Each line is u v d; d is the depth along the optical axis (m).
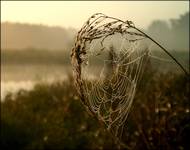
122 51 2.05
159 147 5.69
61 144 8.78
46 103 13.03
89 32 1.94
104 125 2.04
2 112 11.80
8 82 22.95
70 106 10.65
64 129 9.57
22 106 12.66
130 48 2.07
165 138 5.71
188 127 5.73
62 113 10.59
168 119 5.81
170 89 7.19
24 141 9.29
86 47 1.94
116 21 1.94
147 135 5.92
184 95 7.05
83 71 1.95
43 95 13.65
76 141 8.75
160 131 5.75
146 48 2.16
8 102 13.22
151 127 5.89
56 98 12.80
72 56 1.95
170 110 5.96
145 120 6.22
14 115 11.80
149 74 6.67
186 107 6.35
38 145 8.83
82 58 1.94
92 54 1.97
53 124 10.02
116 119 2.02
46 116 11.16
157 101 6.27
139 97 6.50
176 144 5.67
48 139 8.95
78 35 1.95
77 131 9.22
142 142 5.89
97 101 2.01
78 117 10.12
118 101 2.02
